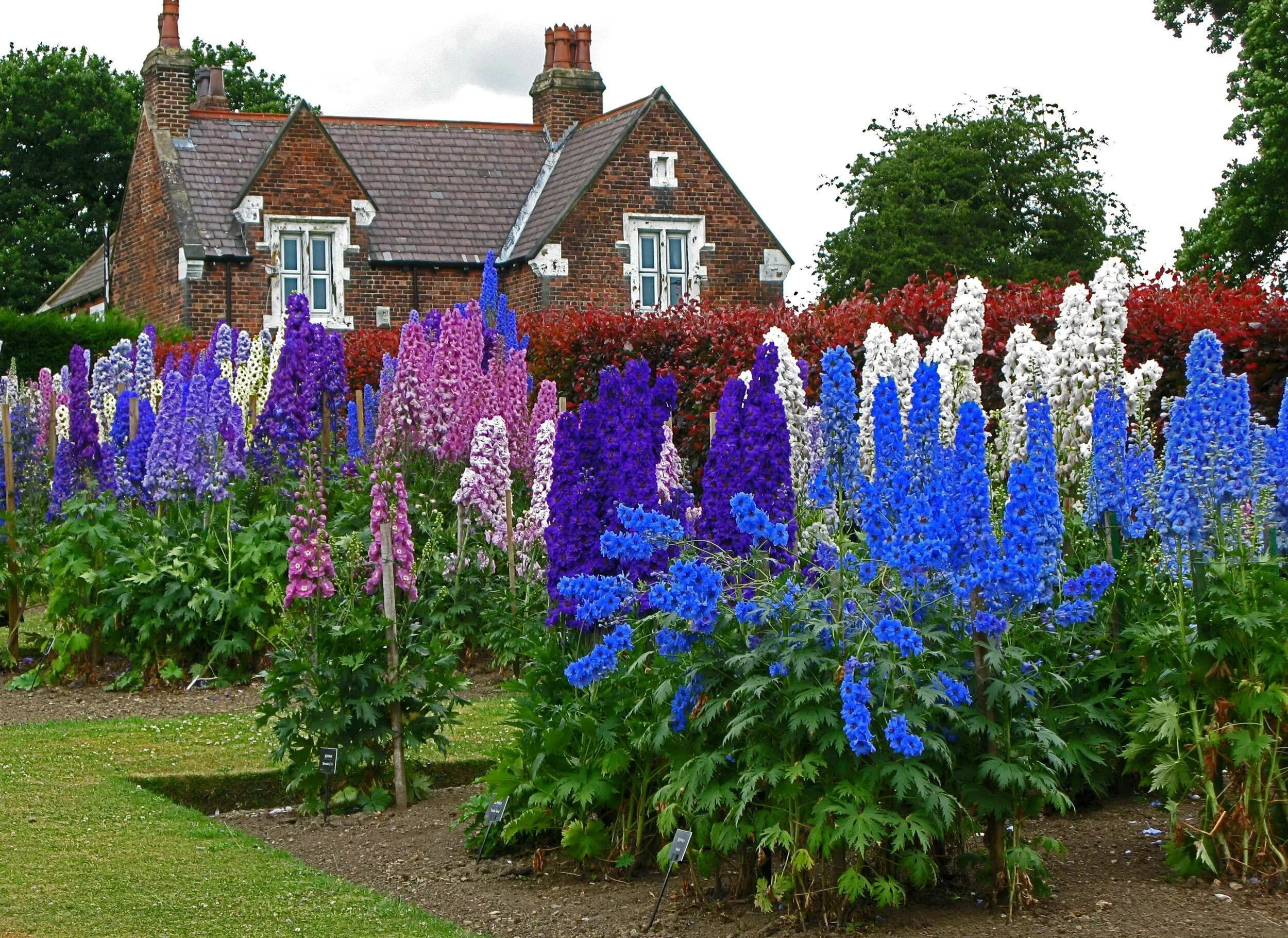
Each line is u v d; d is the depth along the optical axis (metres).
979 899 5.67
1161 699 6.12
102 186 51.31
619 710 6.18
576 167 31.62
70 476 12.27
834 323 13.91
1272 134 28.12
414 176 32.12
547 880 6.19
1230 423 5.98
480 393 12.31
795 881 5.48
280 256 30.02
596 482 6.82
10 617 11.72
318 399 11.75
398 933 5.43
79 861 6.36
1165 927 5.28
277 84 55.66
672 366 15.79
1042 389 8.44
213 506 11.43
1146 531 7.12
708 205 31.12
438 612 10.72
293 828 7.26
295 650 7.54
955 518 5.60
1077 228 43.50
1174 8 33.00
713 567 6.06
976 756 5.57
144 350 14.12
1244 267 29.41
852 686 5.14
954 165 42.28
